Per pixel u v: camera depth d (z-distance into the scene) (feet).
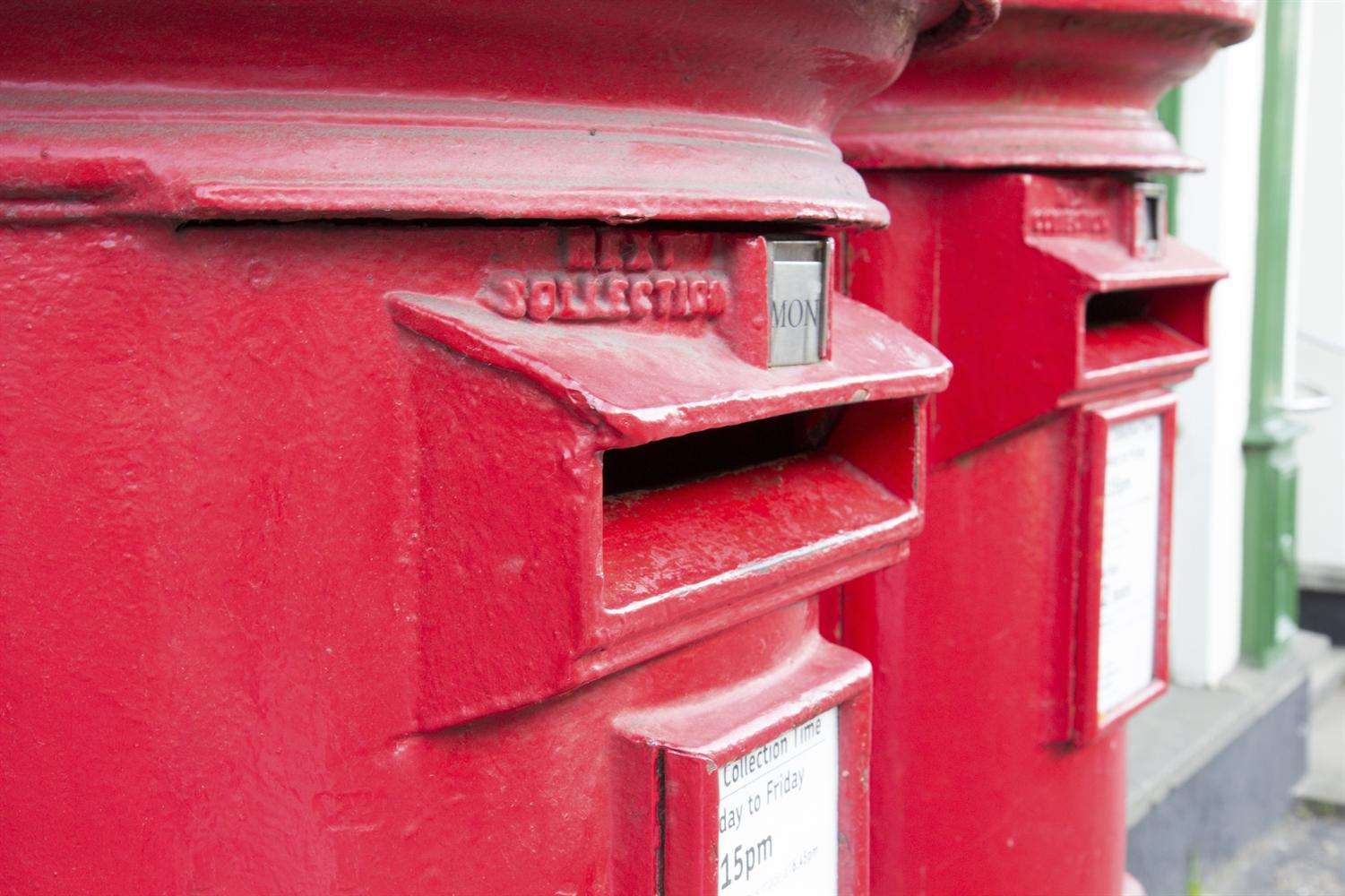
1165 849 10.15
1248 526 12.55
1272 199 12.06
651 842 3.08
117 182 2.38
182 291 2.53
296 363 2.61
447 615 2.75
